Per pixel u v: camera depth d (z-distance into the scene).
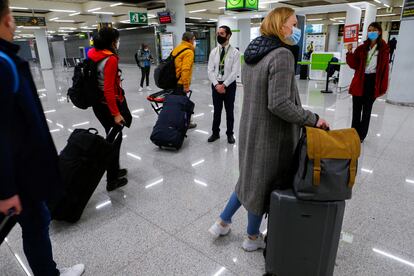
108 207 2.32
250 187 1.49
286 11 1.34
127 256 1.78
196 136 4.09
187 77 3.76
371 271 1.62
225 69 3.46
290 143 1.44
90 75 2.30
